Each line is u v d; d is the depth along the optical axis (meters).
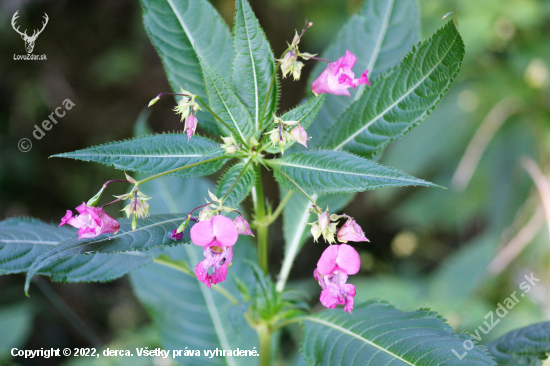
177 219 0.79
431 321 0.79
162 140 0.79
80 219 0.76
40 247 0.85
